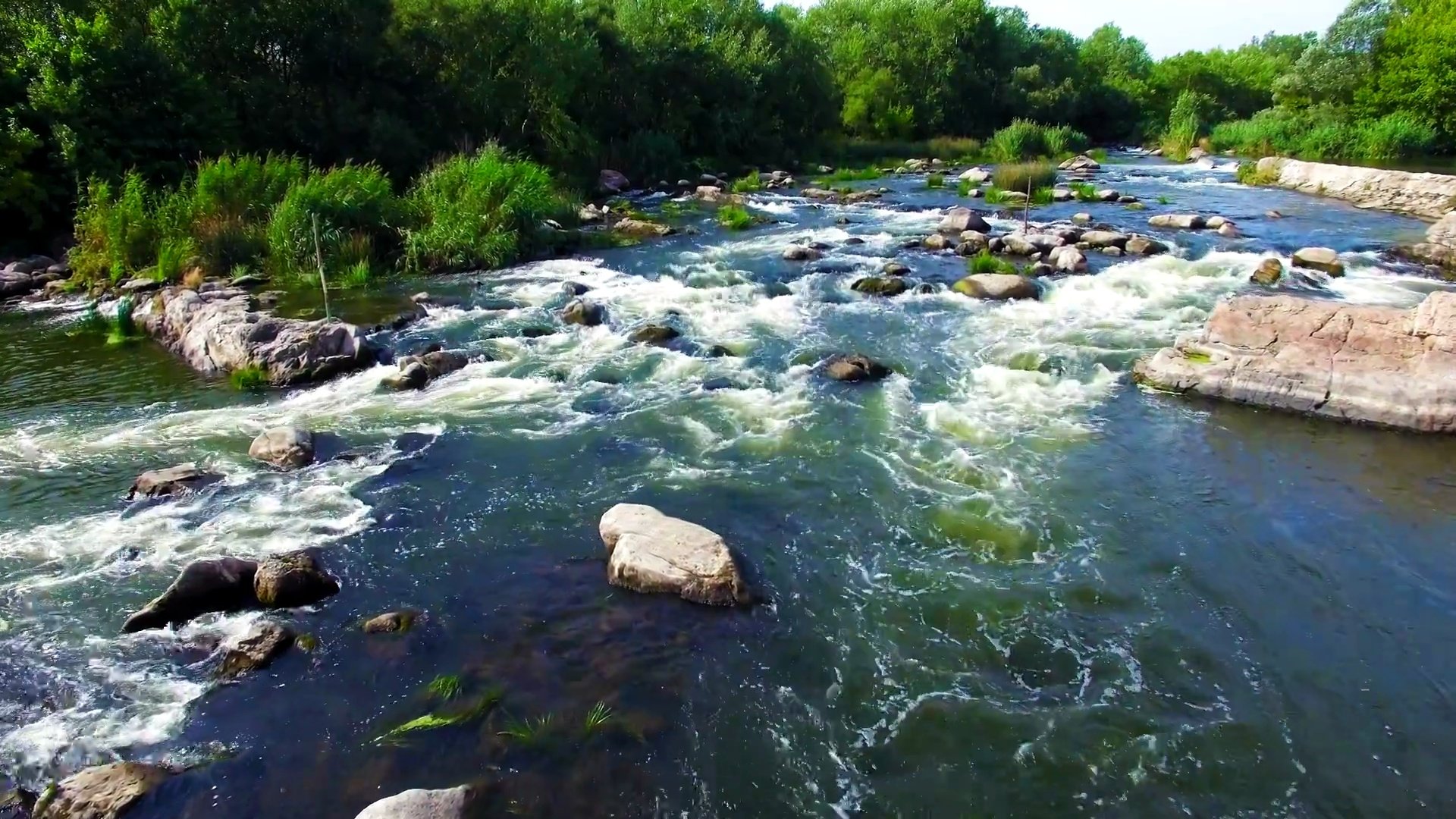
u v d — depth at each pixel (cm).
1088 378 1532
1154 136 7969
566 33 4469
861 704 756
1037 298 2031
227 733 720
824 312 1975
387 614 865
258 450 1243
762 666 804
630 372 1606
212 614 876
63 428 1368
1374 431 1298
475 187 2706
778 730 726
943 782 673
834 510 1088
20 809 644
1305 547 1003
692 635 845
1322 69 5762
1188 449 1252
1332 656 820
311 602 898
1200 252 2430
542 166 4084
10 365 1706
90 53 2738
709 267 2452
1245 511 1081
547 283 2325
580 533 1037
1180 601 903
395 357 1681
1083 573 952
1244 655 820
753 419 1378
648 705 752
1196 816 641
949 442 1284
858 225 3125
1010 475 1176
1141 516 1071
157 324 1891
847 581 939
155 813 641
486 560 978
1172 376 1459
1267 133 5738
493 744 705
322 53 3738
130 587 925
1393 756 699
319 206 2470
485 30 4150
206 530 1039
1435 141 5231
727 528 1049
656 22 5359
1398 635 850
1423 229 2783
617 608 887
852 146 6506
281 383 1561
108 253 2400
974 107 7925
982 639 842
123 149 2789
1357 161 5006
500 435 1327
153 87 2883
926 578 944
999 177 4034
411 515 1080
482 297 2186
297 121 3500
